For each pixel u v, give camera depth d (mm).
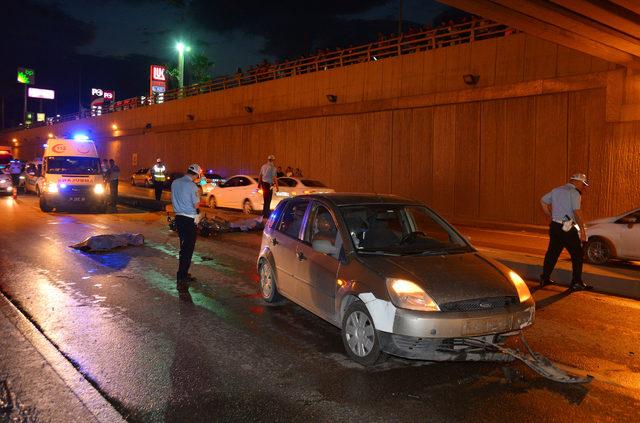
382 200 6262
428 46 24125
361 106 26297
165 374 4816
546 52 19422
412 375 4844
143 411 4098
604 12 11367
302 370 4945
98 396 4305
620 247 10672
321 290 5785
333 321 5617
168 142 44188
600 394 4484
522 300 4988
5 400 4195
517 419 4020
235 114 35938
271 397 4363
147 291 7969
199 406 4188
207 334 5977
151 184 38375
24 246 11914
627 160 17422
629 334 6145
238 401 4285
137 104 50844
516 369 4996
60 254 10977
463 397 4395
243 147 35281
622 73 17328
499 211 21094
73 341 5676
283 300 7402
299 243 6410
